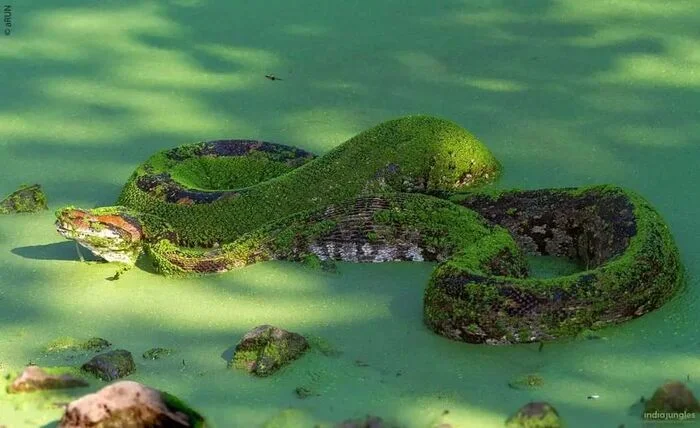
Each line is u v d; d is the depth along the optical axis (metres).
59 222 9.98
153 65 13.63
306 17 14.38
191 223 10.59
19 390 8.43
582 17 13.95
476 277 8.88
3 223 10.91
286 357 8.65
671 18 13.79
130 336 9.15
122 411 7.75
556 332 8.73
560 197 10.19
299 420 7.98
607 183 10.90
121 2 14.97
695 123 11.80
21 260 10.30
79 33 14.38
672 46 13.21
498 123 12.03
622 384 8.23
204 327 9.22
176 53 13.84
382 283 9.75
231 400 8.27
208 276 9.99
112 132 12.39
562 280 8.84
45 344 9.08
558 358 8.56
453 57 13.30
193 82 13.24
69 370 8.56
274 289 9.73
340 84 12.99
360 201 10.21
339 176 10.79
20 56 13.95
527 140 11.71
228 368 8.66
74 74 13.53
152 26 14.45
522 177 11.12
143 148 12.08
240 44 13.90
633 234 9.34
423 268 9.94
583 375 8.35
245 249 10.09
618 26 13.70
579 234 10.05
